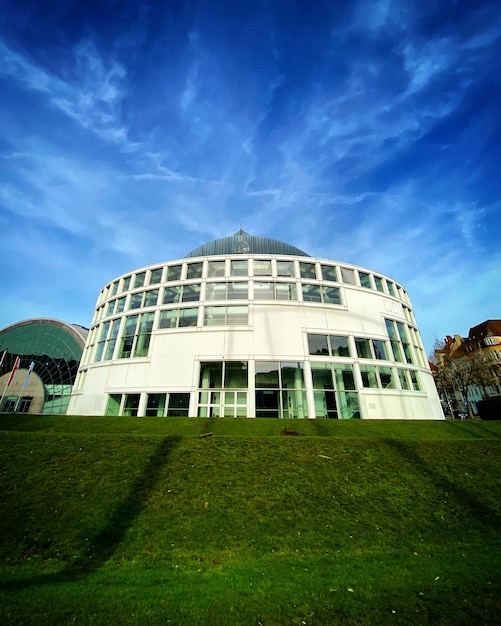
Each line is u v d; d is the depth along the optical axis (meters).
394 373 31.92
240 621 5.20
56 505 9.99
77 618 5.15
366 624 5.18
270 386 28.22
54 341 53.62
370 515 10.46
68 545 8.39
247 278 32.66
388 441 15.93
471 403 69.94
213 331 30.17
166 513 10.02
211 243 42.78
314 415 27.56
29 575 7.09
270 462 13.45
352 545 9.02
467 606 5.63
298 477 12.45
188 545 8.71
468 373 53.69
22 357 54.28
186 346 30.00
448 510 10.84
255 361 28.95
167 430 20.38
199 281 33.06
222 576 7.21
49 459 12.59
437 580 6.73
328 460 13.81
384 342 33.16
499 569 7.27
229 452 14.06
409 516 10.47
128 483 11.41
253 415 27.08
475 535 9.55
